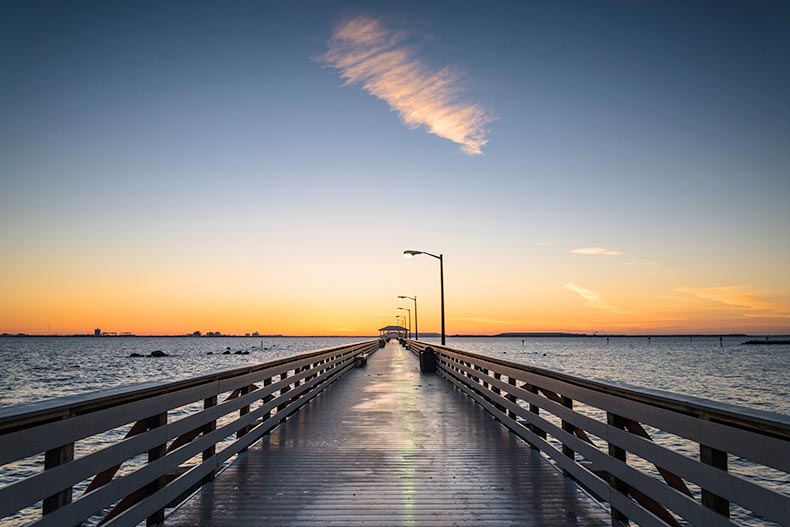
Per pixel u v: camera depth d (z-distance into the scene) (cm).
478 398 1119
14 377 5747
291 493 537
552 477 595
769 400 3519
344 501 512
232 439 1348
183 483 484
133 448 388
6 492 259
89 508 331
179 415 2256
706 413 301
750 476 1380
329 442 779
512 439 800
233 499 518
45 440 290
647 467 1346
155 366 8462
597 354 13850
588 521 461
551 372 591
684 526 764
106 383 4994
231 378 621
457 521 461
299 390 1073
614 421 446
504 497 524
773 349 19962
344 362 2030
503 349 18350
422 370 2120
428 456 693
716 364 8794
